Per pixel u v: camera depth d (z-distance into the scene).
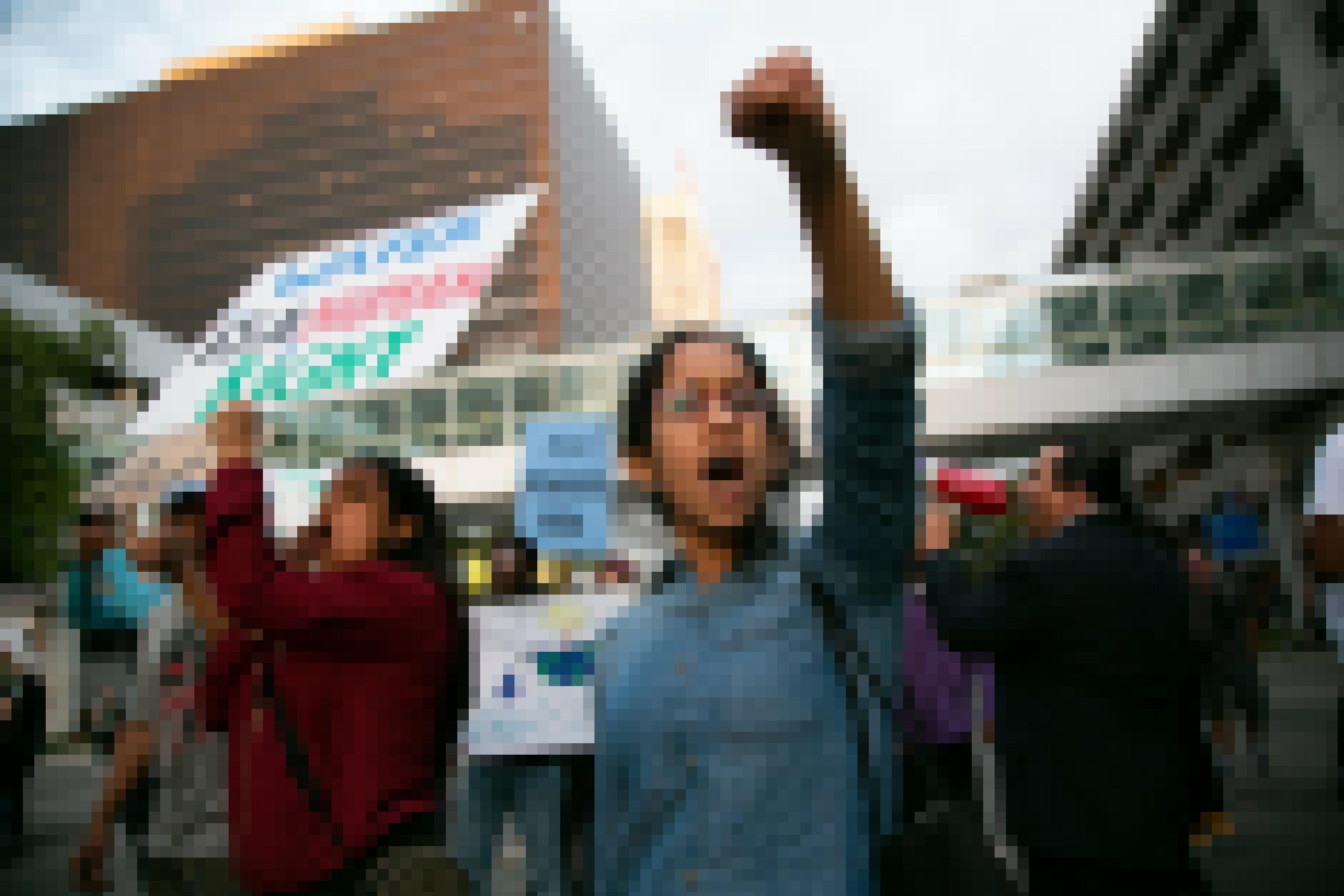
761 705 0.69
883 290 0.78
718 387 0.79
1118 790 1.35
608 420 2.03
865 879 0.65
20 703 2.55
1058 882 1.33
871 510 0.76
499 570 1.75
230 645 1.45
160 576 1.67
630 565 1.57
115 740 2.14
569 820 1.37
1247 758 2.55
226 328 6.46
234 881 1.42
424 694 1.42
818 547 0.78
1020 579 1.40
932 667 1.12
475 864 1.35
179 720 2.06
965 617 1.39
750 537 0.79
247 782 1.39
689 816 0.67
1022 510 1.58
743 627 0.73
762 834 0.66
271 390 4.38
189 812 1.99
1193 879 1.37
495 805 1.41
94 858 2.05
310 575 1.39
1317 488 2.69
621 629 0.78
